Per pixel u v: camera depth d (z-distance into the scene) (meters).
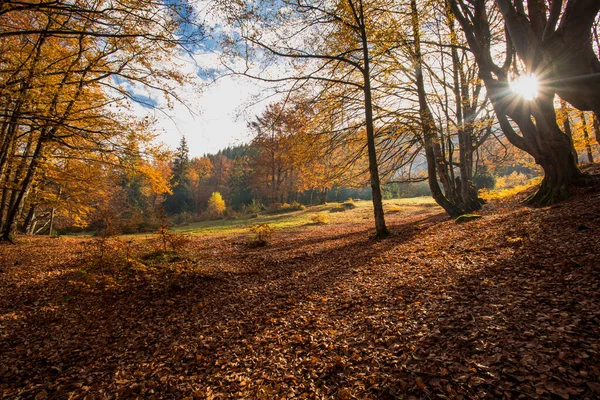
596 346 2.81
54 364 4.15
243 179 62.47
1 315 5.68
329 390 3.02
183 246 9.81
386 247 9.66
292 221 26.62
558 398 2.35
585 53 6.16
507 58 10.88
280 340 4.29
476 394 2.56
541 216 7.80
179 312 5.79
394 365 3.21
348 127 12.98
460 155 14.66
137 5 6.97
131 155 11.06
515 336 3.24
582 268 4.44
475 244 7.26
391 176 16.72
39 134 12.59
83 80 9.84
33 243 14.60
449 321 3.88
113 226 9.13
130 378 3.72
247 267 9.20
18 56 8.65
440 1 11.27
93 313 5.84
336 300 5.56
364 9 11.03
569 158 9.41
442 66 15.21
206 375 3.63
